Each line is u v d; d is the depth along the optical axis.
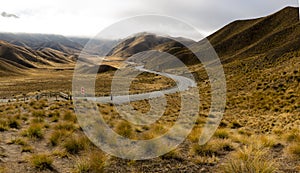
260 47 104.06
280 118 17.31
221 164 7.52
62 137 9.46
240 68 59.81
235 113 22.61
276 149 8.77
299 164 7.25
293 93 25.64
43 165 7.07
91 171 6.82
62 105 19.27
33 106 18.28
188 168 7.30
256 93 30.42
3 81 118.62
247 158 7.35
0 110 17.25
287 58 47.28
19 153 7.98
